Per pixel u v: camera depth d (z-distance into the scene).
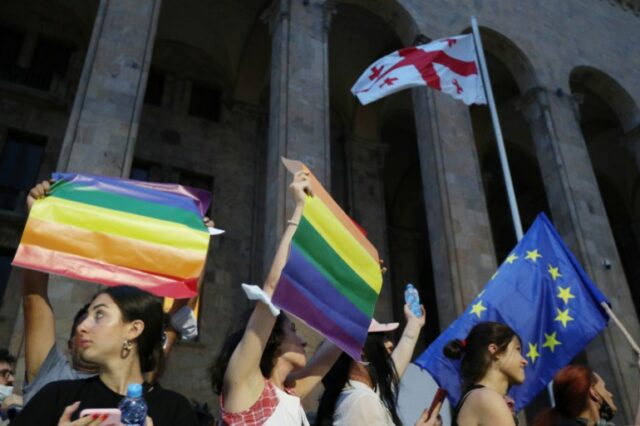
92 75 12.71
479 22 20.69
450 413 8.42
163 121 21.12
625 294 17.44
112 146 11.92
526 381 5.61
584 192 18.92
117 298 3.04
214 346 17.89
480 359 3.77
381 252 22.31
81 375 3.53
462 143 17.31
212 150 21.45
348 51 23.34
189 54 22.98
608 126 27.11
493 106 12.55
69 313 9.88
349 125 24.55
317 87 15.77
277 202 13.35
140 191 4.59
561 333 5.83
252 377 3.14
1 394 6.09
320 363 4.03
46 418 2.59
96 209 4.29
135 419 2.32
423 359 5.26
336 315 3.70
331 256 3.93
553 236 6.38
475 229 15.74
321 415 3.72
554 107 20.48
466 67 12.76
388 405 3.97
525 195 30.17
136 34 13.74
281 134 14.47
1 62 19.31
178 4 21.42
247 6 21.83
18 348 9.31
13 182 17.91
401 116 26.53
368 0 19.33
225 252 19.73
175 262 4.29
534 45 21.77
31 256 3.89
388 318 20.83
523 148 27.89
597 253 17.78
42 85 19.61
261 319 3.13
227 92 22.84
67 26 20.78
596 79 23.25
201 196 4.85
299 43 16.36
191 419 2.87
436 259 15.55
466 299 14.40
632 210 29.03
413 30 19.14
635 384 15.82
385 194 27.73
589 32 24.03
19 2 20.25
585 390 4.12
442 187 16.11
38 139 18.86
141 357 3.03
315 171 14.27
